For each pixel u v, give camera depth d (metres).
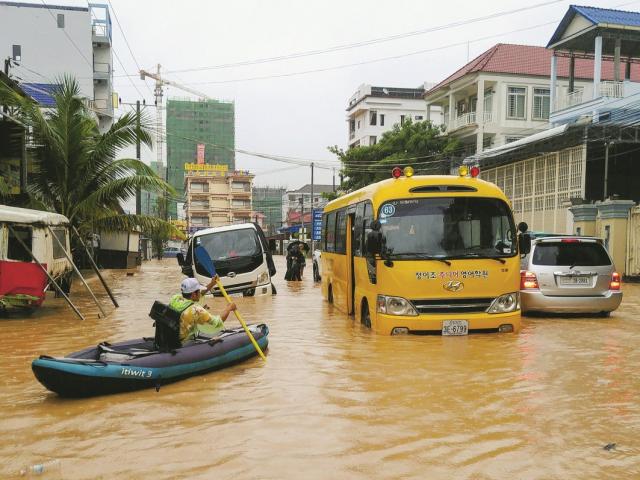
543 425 4.89
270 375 6.77
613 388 6.04
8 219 11.61
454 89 35.59
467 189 8.82
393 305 8.48
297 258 22.53
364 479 3.84
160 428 4.95
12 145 16.92
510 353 7.62
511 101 33.19
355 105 60.41
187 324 6.86
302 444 4.50
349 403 5.57
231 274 15.70
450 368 6.86
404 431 4.77
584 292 10.36
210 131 85.56
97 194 17.47
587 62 34.88
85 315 12.62
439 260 8.43
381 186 8.94
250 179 82.88
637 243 19.59
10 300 11.53
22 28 47.69
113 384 5.94
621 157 24.20
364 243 9.65
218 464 4.12
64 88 17.67
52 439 4.71
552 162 23.72
